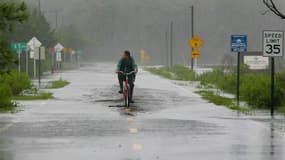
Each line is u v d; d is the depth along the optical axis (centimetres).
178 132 4466
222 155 3400
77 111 6266
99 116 5725
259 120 5428
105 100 7825
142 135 4284
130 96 7069
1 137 4181
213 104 7269
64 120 5338
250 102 7088
